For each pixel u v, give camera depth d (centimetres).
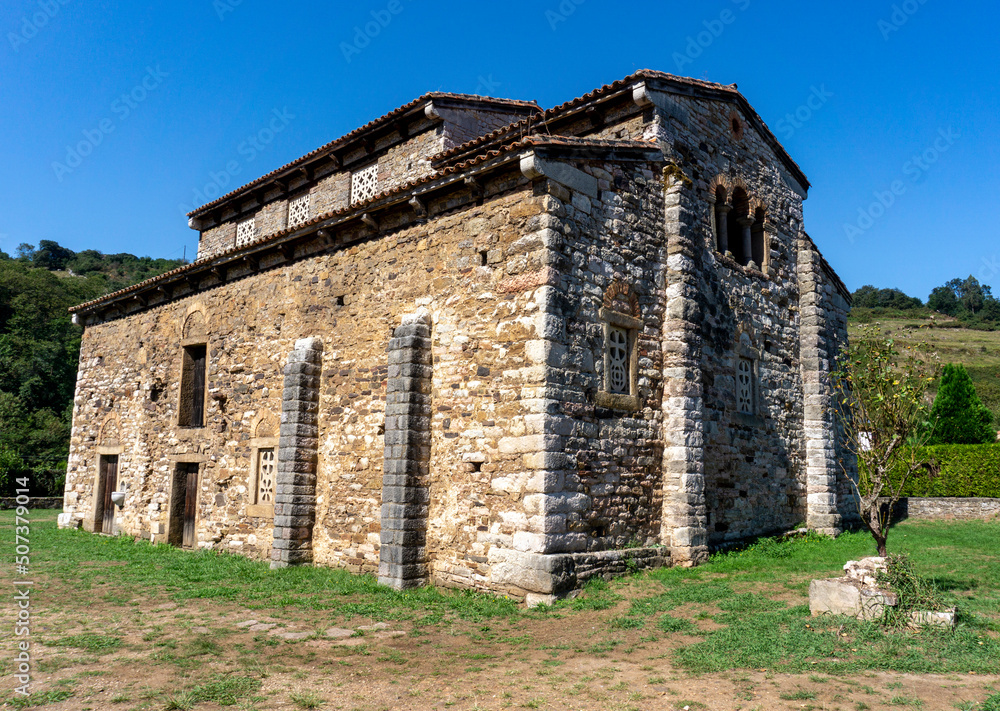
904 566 723
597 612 780
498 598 858
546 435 849
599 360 952
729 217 1349
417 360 1001
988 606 750
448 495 961
